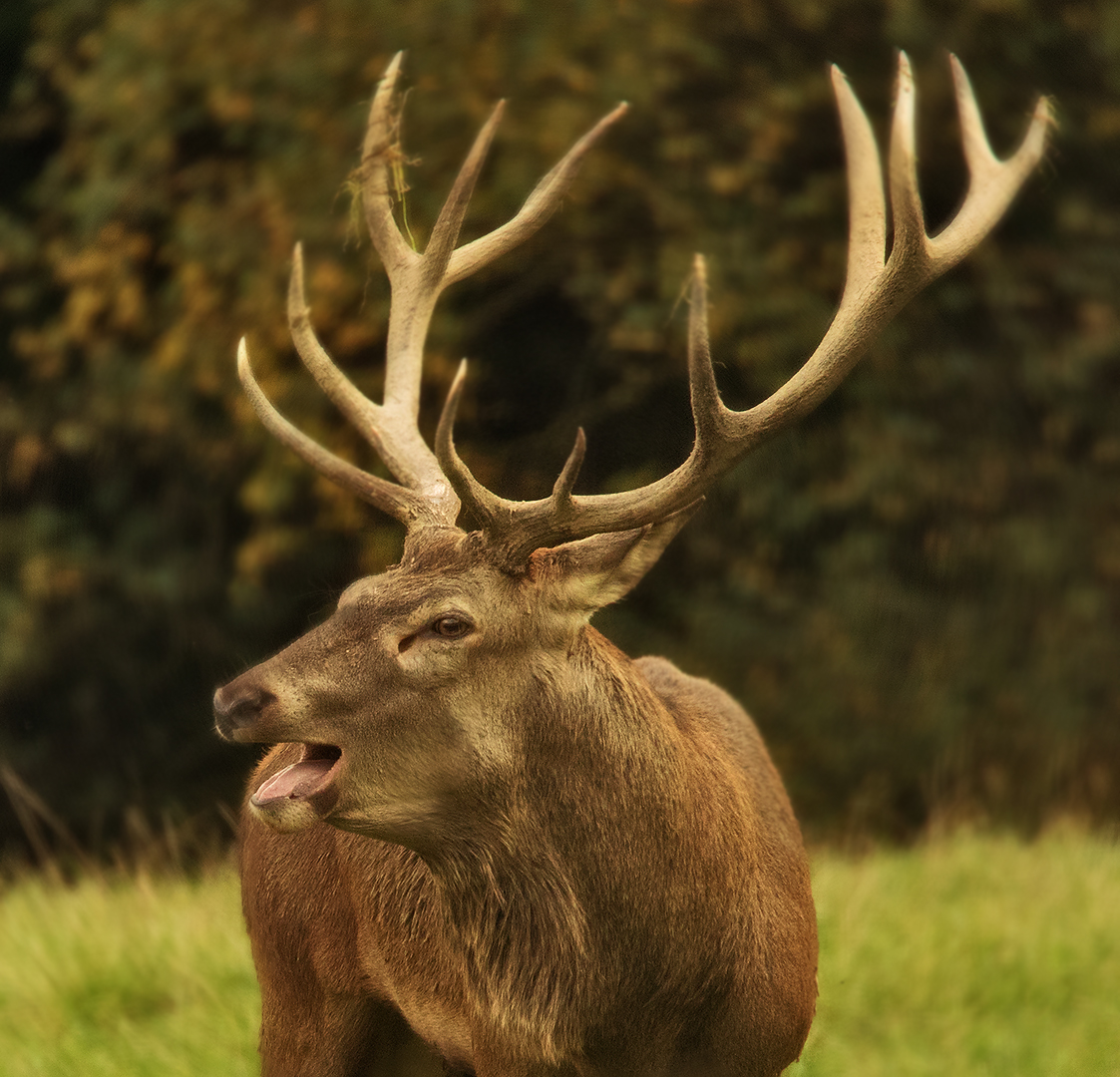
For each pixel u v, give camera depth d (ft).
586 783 25.93
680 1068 26.96
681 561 77.77
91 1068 37.42
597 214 77.05
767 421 26.17
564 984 26.04
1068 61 77.46
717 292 74.54
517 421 73.87
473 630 25.30
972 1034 38.37
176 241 78.02
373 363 77.30
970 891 50.03
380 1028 32.09
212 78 77.20
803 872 29.32
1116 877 51.52
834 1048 37.50
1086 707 77.87
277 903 32.65
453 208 31.40
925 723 77.46
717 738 29.76
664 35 75.77
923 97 77.00
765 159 75.41
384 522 74.59
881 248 27.53
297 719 24.84
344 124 76.64
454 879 26.37
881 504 75.66
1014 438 77.61
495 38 76.74
